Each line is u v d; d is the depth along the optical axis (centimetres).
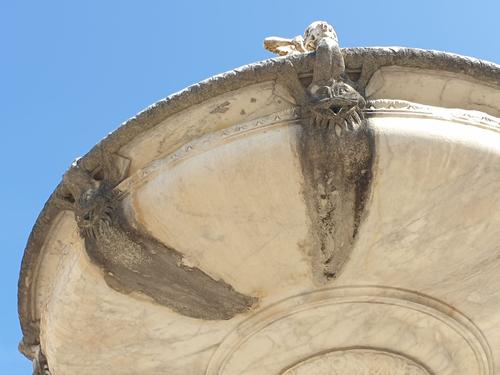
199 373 700
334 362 680
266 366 691
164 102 586
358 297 639
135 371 696
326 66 574
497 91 596
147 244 603
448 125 573
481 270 630
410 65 586
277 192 573
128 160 607
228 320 652
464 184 575
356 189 575
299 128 568
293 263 613
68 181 616
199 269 614
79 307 638
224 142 575
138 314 644
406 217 588
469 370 707
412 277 634
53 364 689
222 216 584
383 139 564
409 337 673
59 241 658
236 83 580
